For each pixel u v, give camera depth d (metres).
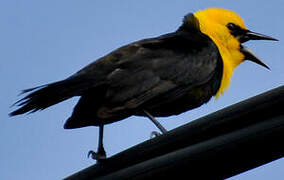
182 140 7.88
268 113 7.31
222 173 7.58
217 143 7.51
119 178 8.32
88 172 8.67
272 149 7.23
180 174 7.79
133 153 8.28
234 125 7.48
